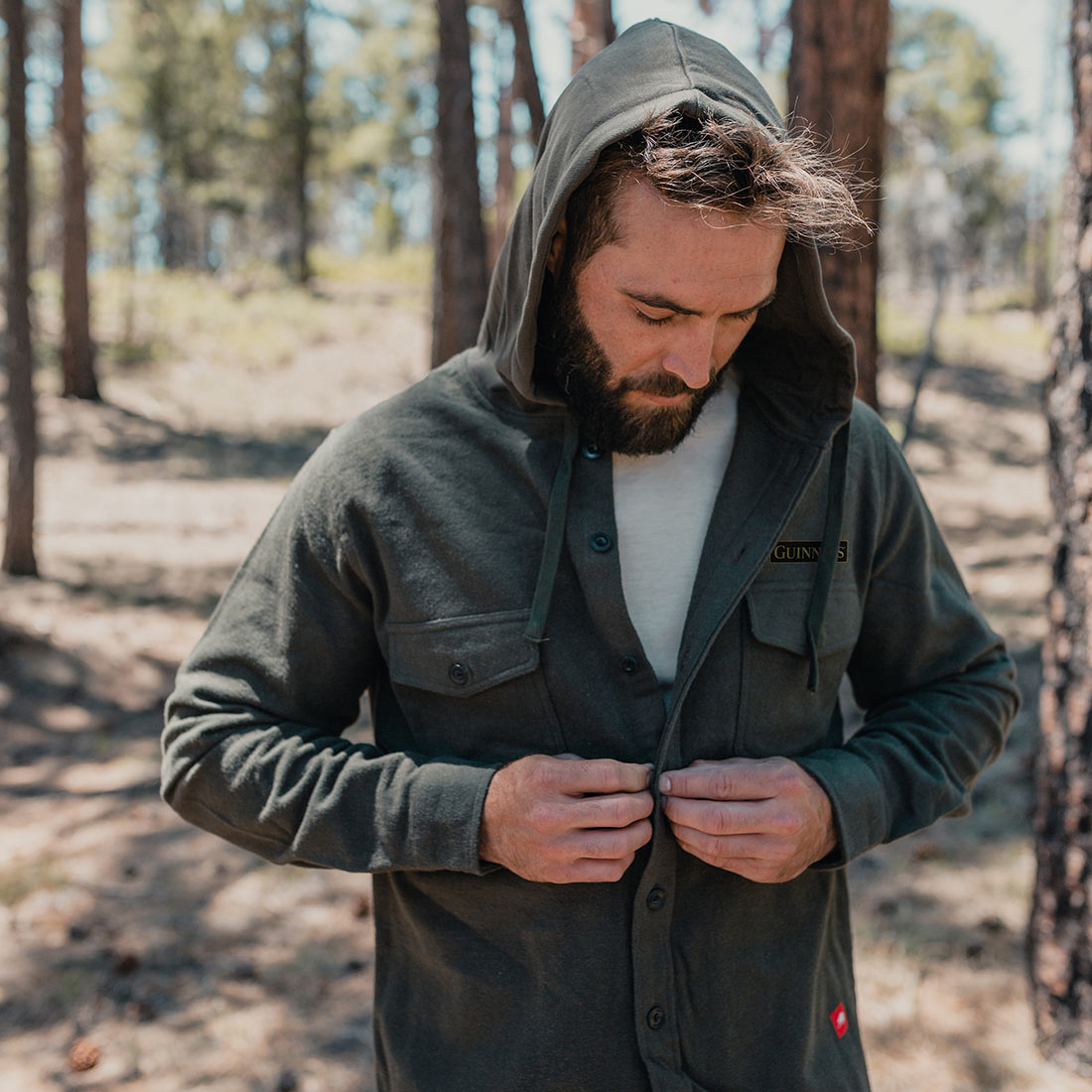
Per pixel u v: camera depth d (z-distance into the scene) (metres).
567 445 1.10
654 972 1.07
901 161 20.78
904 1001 2.96
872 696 1.36
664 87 0.97
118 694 6.12
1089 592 2.38
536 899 1.08
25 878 3.86
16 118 7.13
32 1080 2.81
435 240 8.42
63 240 14.59
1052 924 2.57
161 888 3.83
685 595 1.13
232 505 10.76
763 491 1.13
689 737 1.10
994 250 43.16
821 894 1.20
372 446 1.15
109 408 14.70
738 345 1.16
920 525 1.26
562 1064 1.08
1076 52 2.36
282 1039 2.97
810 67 3.19
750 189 0.92
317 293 24.95
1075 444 2.38
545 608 1.08
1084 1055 2.53
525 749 1.10
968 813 1.28
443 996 1.15
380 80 27.91
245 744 1.14
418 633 1.11
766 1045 1.13
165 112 21.84
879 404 3.27
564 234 1.06
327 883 3.88
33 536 7.69
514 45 5.57
